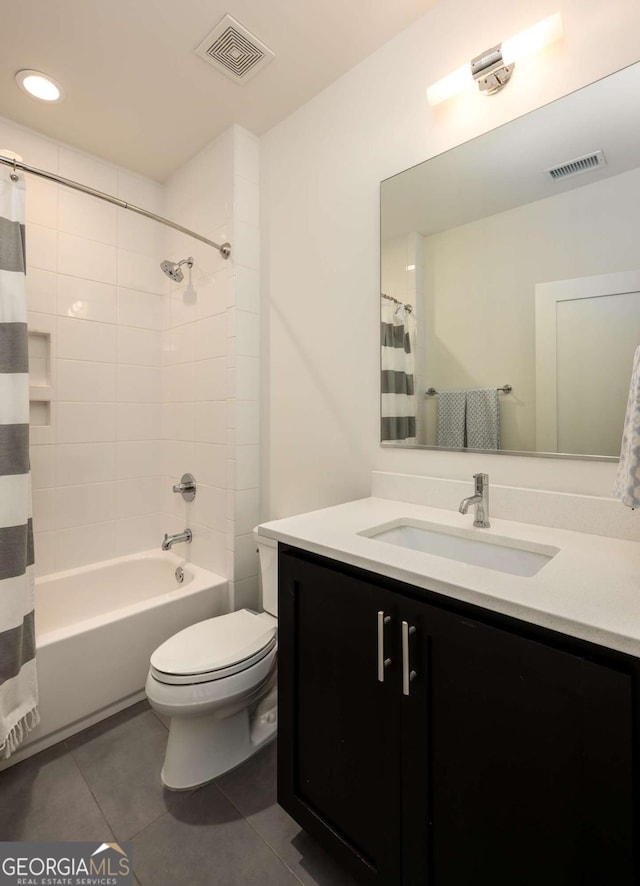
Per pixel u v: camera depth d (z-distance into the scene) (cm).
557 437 114
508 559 106
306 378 179
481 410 128
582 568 83
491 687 70
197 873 104
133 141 203
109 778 133
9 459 139
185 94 171
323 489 174
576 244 111
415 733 80
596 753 60
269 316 195
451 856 76
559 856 64
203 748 132
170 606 178
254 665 133
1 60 153
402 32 144
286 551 110
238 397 194
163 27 141
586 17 108
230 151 192
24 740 140
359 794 91
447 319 134
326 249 170
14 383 142
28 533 142
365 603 88
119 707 165
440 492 134
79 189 158
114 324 224
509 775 69
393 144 147
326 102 169
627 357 104
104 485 222
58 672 148
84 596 207
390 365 149
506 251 122
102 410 221
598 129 107
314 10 135
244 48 149
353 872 92
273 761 141
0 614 133
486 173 125
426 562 85
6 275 143
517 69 119
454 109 132
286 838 113
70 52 150
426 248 139
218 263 201
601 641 59
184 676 123
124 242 227
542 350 116
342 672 94
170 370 236
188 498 223
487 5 124
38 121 188
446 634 75
